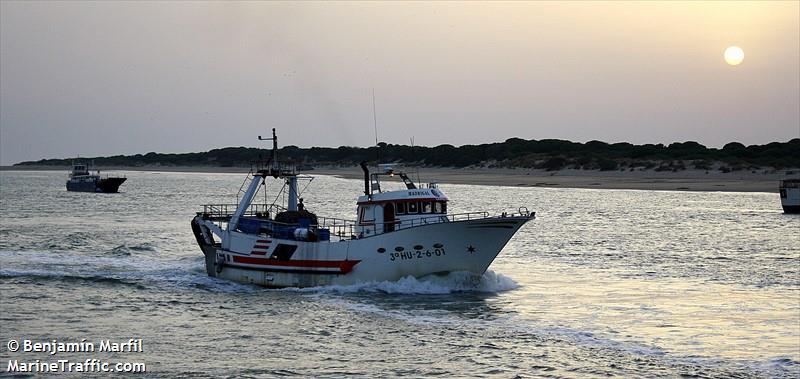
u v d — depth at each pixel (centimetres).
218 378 3625
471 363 3809
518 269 6438
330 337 4275
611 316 4694
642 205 14800
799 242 8488
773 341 4125
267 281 5625
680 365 3747
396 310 4850
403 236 5309
